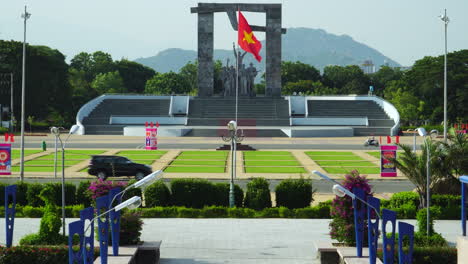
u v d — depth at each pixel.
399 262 21.42
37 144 89.38
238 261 25.67
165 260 25.86
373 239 22.95
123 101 130.75
